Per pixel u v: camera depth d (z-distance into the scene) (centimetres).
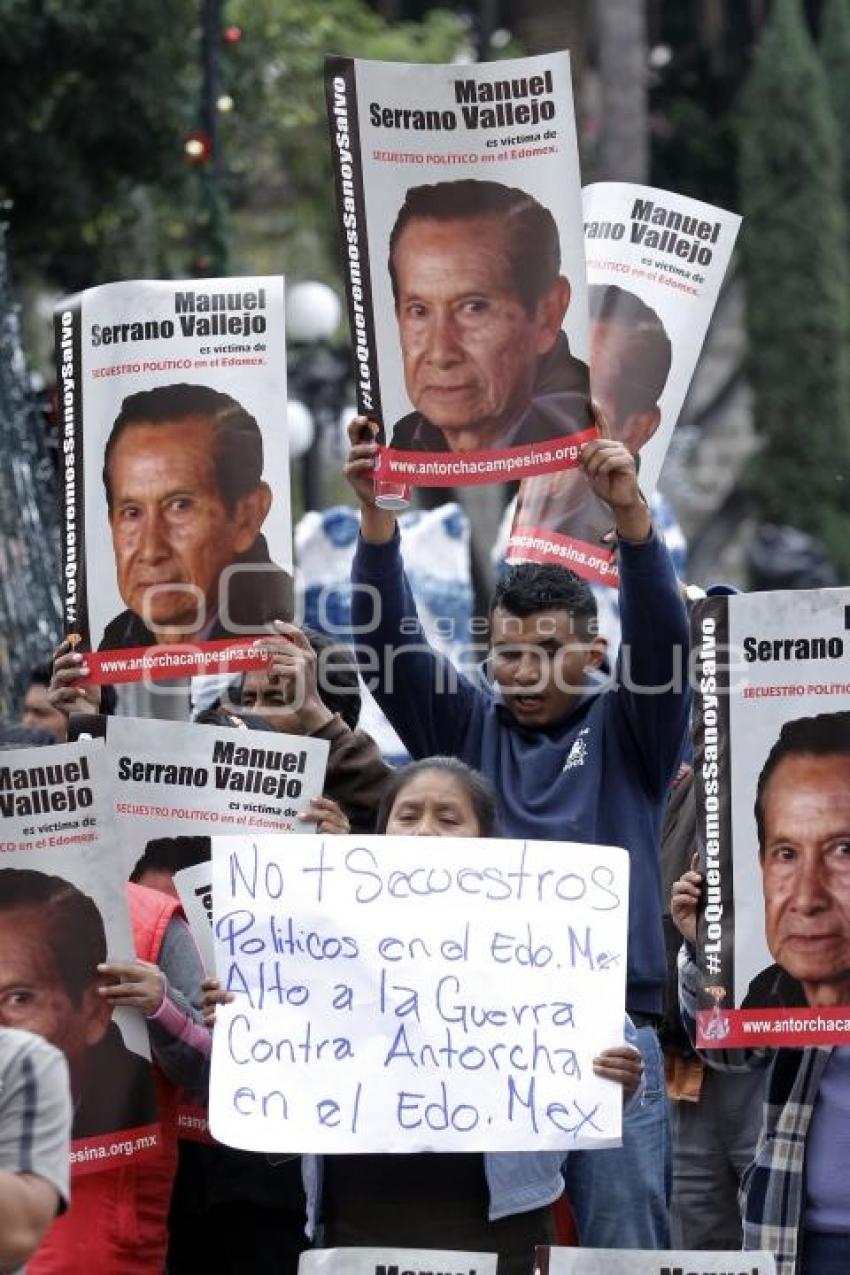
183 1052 1291
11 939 1272
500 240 1439
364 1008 1272
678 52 6869
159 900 1388
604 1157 1477
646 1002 1504
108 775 1279
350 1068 1264
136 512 1500
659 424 1609
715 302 1614
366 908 1283
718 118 6875
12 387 2497
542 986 1276
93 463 1505
